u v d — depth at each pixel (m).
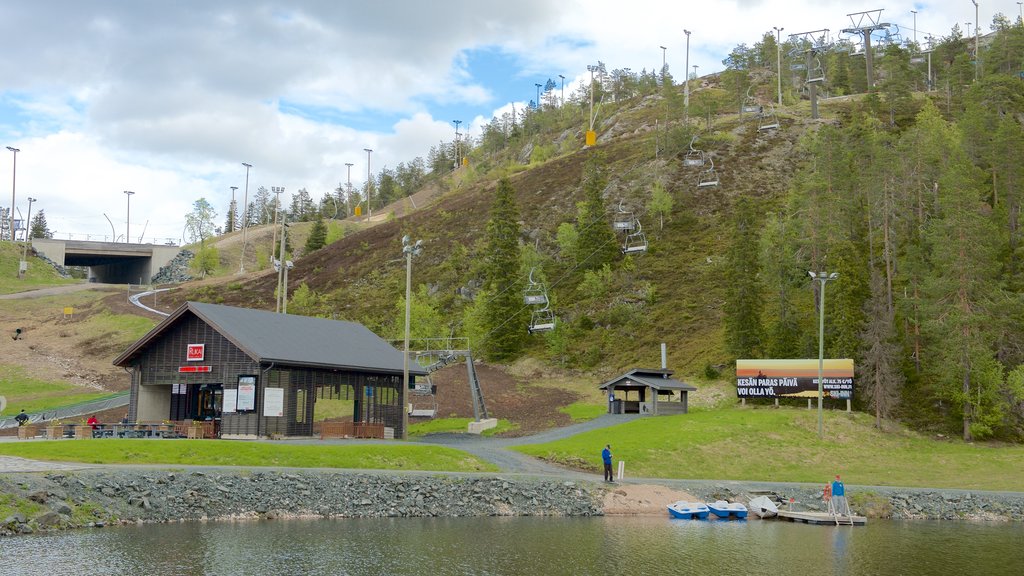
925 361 77.31
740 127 159.75
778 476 55.69
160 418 58.88
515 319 104.00
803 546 35.38
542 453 56.56
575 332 104.50
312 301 126.88
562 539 34.53
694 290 108.00
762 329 85.94
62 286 149.25
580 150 178.88
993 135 101.12
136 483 35.75
